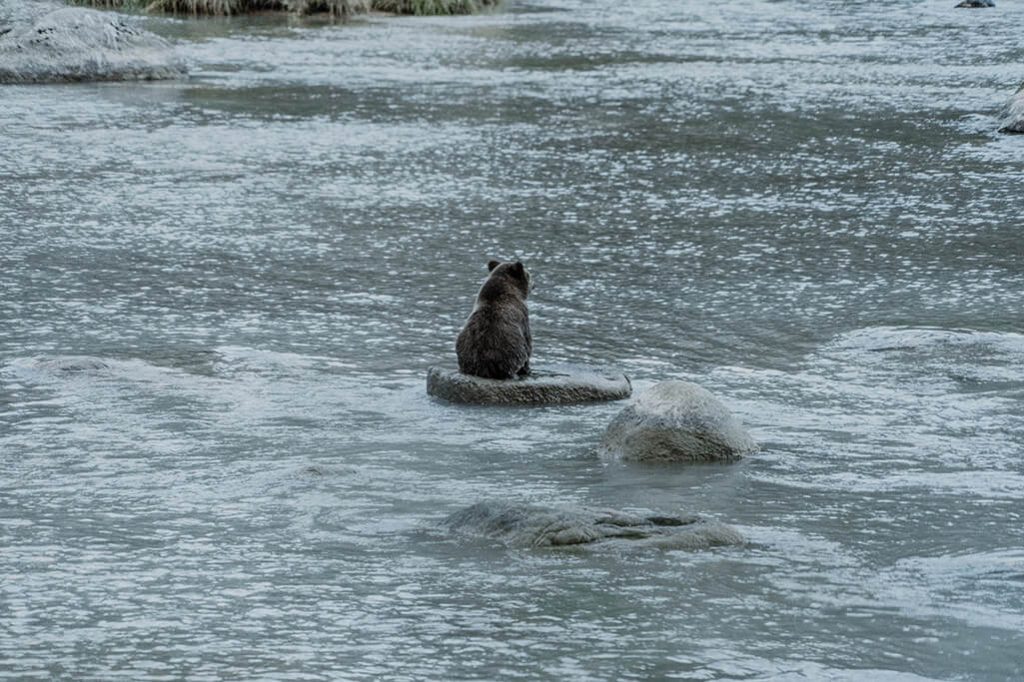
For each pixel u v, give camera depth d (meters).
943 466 12.52
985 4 65.56
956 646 8.58
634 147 31.09
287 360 16.08
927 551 10.34
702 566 9.96
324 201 25.39
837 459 12.73
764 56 47.78
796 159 29.81
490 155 30.03
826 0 69.88
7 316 17.77
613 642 8.60
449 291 19.42
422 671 8.20
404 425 13.79
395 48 48.72
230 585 9.57
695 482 12.05
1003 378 15.47
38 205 24.67
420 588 9.48
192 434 13.34
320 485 11.87
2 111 34.88
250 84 39.94
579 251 21.91
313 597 9.34
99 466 12.36
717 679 8.09
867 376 15.60
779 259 21.42
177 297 18.89
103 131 32.28
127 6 58.12
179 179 27.19
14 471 12.19
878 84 40.88
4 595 9.39
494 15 61.28
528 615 9.03
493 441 13.29
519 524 10.50
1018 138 32.09
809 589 9.51
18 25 41.25
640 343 17.03
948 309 18.53
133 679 8.11
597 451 12.98
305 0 58.56
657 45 50.91
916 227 23.62
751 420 13.97
